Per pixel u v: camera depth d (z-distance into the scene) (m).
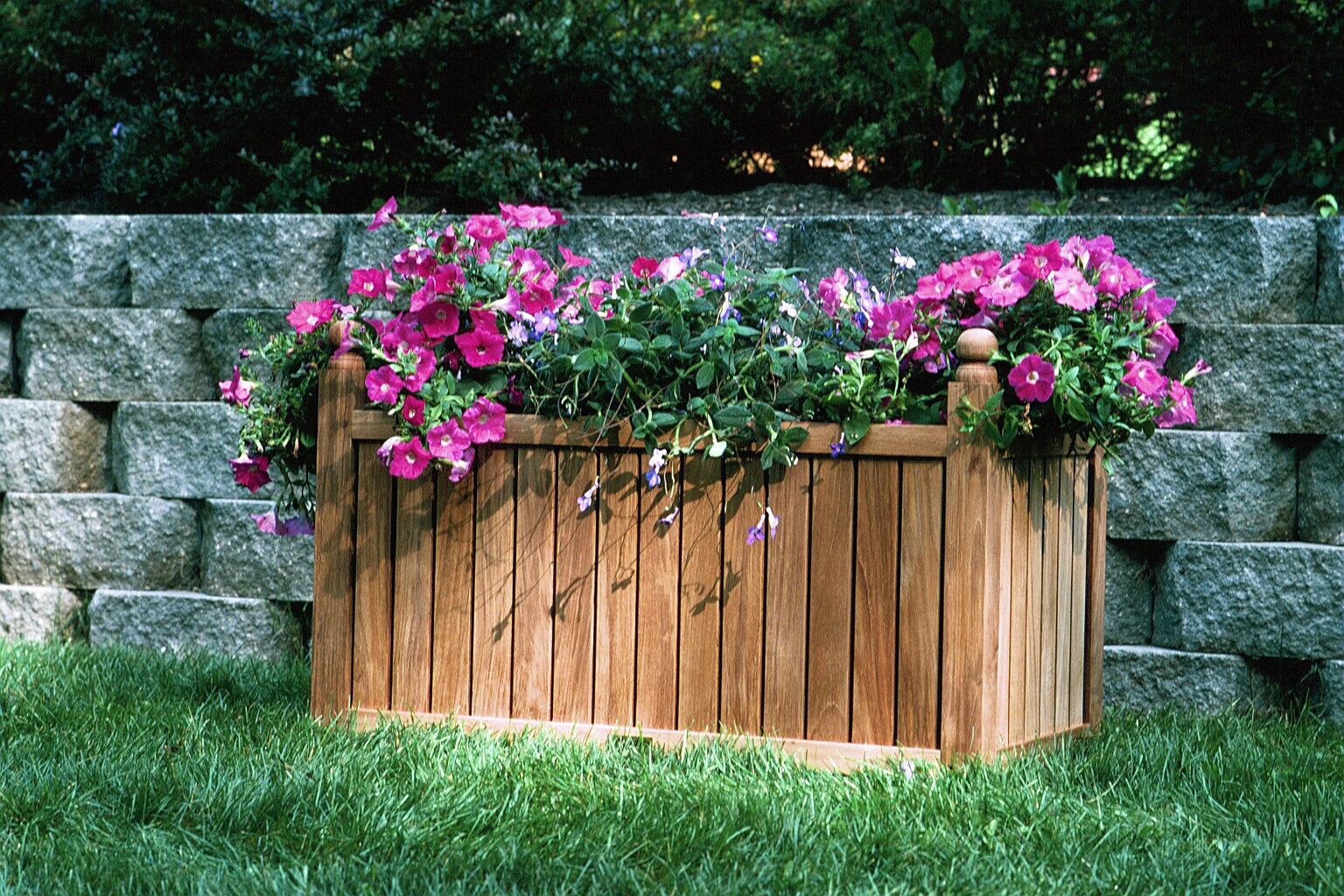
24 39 5.59
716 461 2.96
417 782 2.72
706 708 2.98
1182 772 2.95
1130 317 3.03
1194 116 4.96
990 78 5.20
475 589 3.12
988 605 2.79
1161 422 3.11
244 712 3.39
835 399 2.86
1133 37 4.98
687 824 2.48
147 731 3.18
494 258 3.19
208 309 4.64
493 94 5.33
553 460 3.06
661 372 3.01
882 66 5.20
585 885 2.25
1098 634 3.39
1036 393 2.74
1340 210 4.52
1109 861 2.38
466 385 3.08
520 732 3.06
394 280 3.67
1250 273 3.90
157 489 4.66
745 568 2.95
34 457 4.73
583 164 5.24
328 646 3.23
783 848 2.41
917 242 4.16
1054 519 3.13
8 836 2.45
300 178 5.13
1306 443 3.93
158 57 5.43
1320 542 3.90
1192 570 3.91
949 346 3.04
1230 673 3.87
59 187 5.66
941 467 2.81
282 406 3.39
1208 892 2.25
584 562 3.05
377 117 5.38
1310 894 2.25
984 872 2.31
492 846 2.38
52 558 4.73
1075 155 5.24
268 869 2.30
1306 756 3.18
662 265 3.17
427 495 3.15
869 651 2.87
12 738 3.13
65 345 4.73
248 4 5.07
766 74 5.27
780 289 3.20
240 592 4.55
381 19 5.26
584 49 5.22
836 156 5.35
